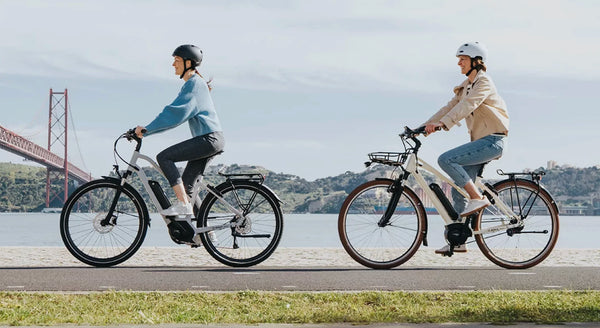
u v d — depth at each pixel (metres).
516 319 3.50
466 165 5.85
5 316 3.51
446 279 5.15
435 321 3.39
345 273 5.45
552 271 5.66
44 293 4.31
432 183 5.86
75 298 4.18
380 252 5.84
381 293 4.34
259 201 5.77
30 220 70.38
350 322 3.32
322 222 65.12
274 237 5.79
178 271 5.50
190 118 5.75
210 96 5.83
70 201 5.68
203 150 5.68
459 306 3.97
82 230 5.71
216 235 5.75
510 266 5.90
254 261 5.77
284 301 4.14
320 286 4.79
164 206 5.70
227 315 3.66
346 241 5.80
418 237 5.86
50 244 22.19
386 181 5.83
